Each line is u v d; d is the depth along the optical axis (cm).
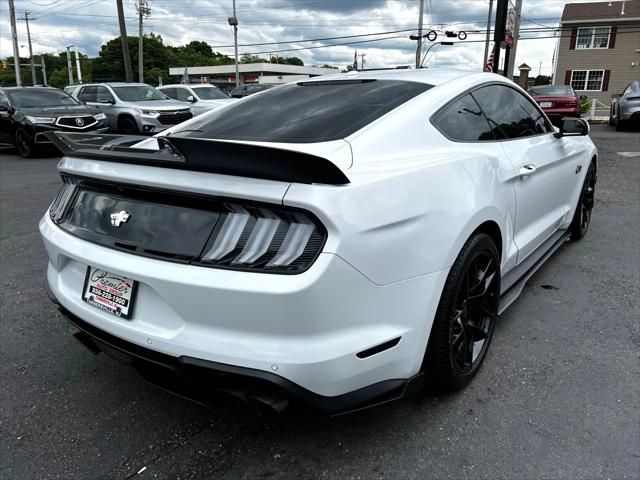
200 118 302
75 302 233
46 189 795
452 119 267
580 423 234
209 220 193
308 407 192
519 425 234
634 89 1541
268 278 179
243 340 186
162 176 200
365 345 193
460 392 259
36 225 582
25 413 251
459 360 247
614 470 205
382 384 206
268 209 183
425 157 234
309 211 177
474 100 290
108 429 239
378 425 237
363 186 192
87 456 221
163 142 206
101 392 269
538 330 322
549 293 378
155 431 238
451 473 207
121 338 211
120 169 213
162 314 201
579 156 426
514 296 319
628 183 764
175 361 197
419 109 251
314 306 179
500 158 281
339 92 283
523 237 325
